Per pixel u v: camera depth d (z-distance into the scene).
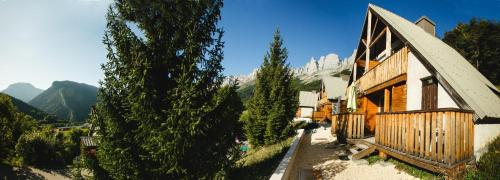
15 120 31.84
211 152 7.82
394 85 15.31
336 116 17.06
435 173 8.28
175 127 7.17
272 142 19.25
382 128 10.89
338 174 9.91
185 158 7.47
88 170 7.99
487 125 9.60
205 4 8.06
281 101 20.38
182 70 7.71
